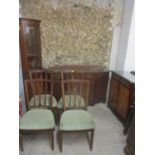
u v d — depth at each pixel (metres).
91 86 2.72
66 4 2.58
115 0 2.67
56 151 1.79
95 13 2.69
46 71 2.31
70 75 2.47
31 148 1.83
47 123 1.68
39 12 2.55
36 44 2.44
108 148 1.88
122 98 2.36
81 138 2.03
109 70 2.84
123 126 2.32
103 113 2.68
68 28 2.70
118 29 2.81
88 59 2.94
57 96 2.51
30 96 2.27
